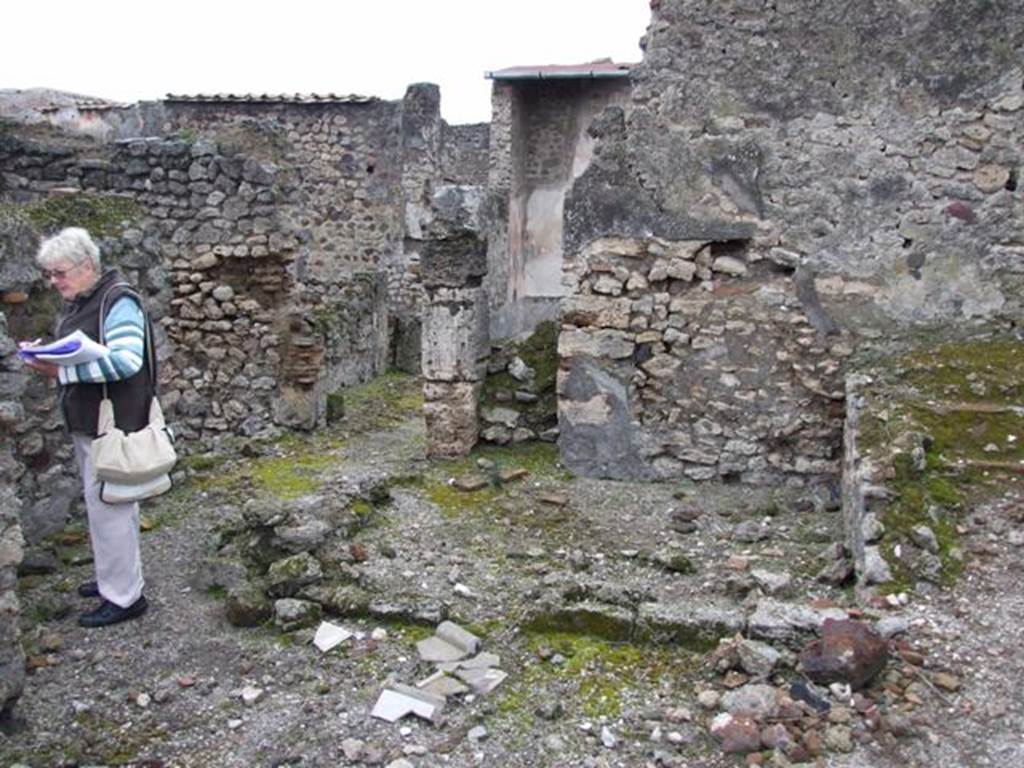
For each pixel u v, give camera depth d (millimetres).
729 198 6742
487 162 18672
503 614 4676
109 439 4473
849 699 3777
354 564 5168
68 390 4570
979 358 6203
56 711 3934
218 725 3838
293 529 5137
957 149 6402
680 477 6992
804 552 5492
